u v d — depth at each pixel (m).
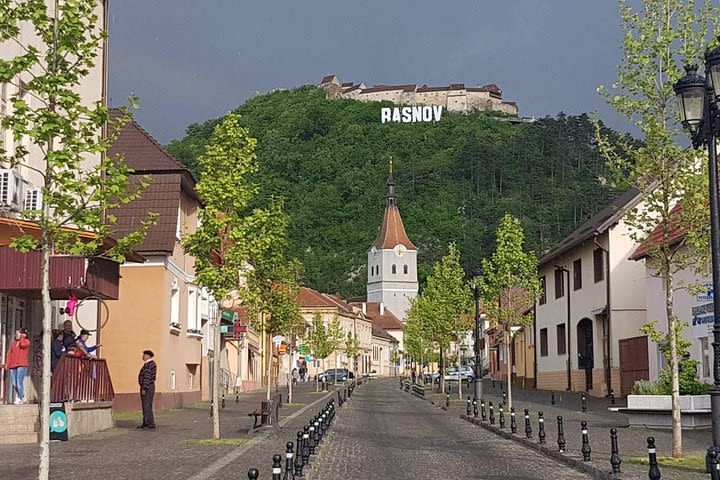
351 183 164.00
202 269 21.73
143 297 34.69
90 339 29.69
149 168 35.62
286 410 37.22
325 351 76.19
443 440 23.70
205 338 45.09
